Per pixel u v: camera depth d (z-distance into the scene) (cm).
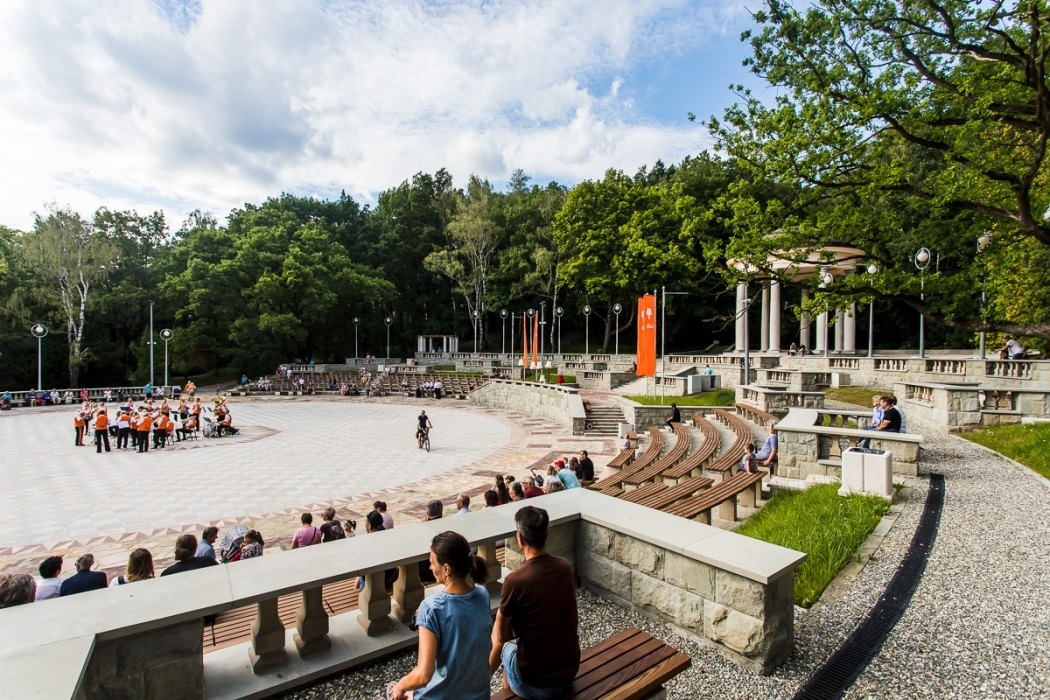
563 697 325
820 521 810
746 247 1349
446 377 5166
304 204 7588
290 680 405
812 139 1192
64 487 1738
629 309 6525
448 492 1653
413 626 473
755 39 1224
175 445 2516
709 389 3259
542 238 6606
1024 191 1079
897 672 443
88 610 349
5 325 5319
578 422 2689
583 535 585
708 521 869
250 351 5856
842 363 2828
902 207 1427
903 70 1174
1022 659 457
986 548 693
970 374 2103
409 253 7356
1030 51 983
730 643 455
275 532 1304
